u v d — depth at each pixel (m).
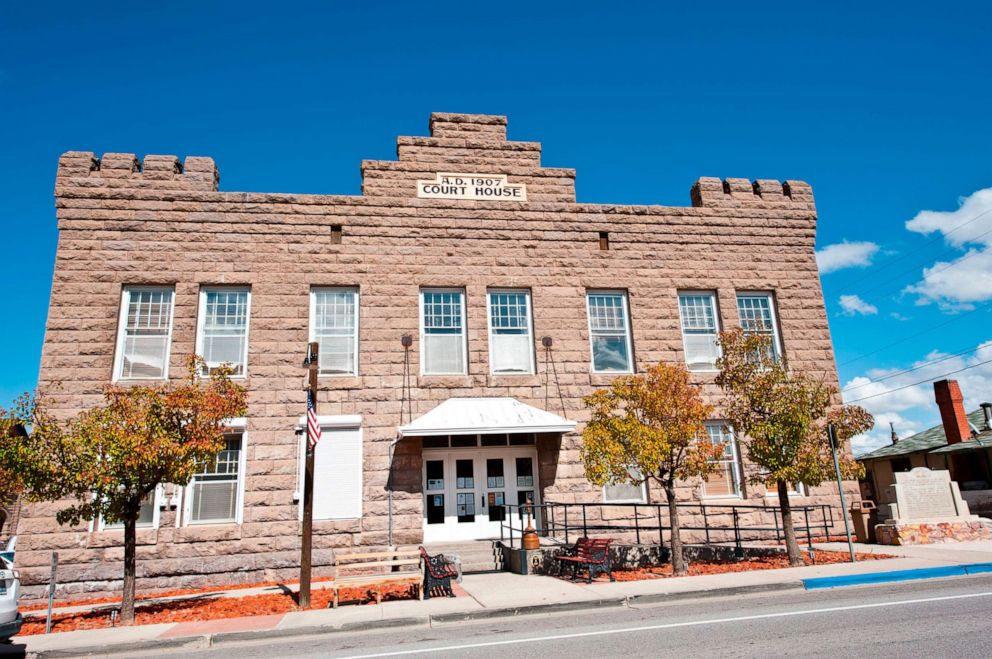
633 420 14.13
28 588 15.12
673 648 7.71
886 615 9.03
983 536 17.48
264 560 16.06
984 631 7.85
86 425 11.91
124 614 11.79
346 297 18.33
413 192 19.05
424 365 18.27
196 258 17.64
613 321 19.59
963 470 30.38
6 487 14.36
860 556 15.36
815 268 21.02
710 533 18.38
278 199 18.31
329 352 17.86
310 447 12.91
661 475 14.89
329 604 12.35
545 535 17.31
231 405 12.89
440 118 19.75
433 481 17.66
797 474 14.90
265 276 17.84
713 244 20.47
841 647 7.41
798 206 21.30
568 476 17.92
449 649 8.33
